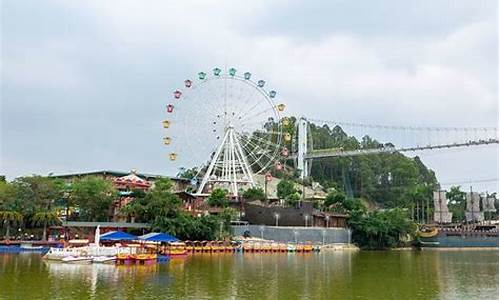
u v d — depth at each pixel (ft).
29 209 415.64
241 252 433.48
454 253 540.93
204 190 615.57
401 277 254.06
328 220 574.56
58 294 177.68
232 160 583.58
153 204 442.50
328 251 497.87
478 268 315.58
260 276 245.24
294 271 273.13
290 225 538.47
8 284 198.59
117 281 214.90
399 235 620.49
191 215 468.75
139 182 569.64
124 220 469.16
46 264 278.46
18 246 375.04
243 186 647.56
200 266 291.99
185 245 398.42
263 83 559.79
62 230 425.69
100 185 473.26
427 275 265.75
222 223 474.90
